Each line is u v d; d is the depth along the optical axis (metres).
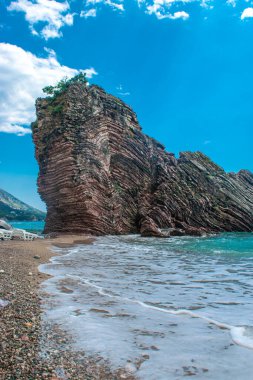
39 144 45.38
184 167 53.00
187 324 6.68
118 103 51.19
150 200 48.47
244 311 7.60
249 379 4.32
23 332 5.95
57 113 44.84
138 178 48.31
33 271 13.19
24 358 4.87
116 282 11.37
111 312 7.55
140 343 5.64
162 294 9.46
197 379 4.36
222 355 5.10
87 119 43.47
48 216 44.44
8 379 4.22
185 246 27.14
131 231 45.28
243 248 24.91
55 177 41.53
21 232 31.67
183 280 11.80
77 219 40.41
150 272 13.68
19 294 8.91
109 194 42.81
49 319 6.91
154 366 4.75
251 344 5.50
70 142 40.78
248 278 12.11
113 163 46.38
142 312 7.57
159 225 44.28
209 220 48.28
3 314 6.95
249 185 60.69
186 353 5.21
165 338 5.88
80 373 4.52
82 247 25.98
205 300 8.73
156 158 52.50
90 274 13.08
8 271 12.28
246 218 49.81
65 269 14.34
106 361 4.91
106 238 36.06
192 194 48.94
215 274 13.12
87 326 6.50
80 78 50.44
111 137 46.81
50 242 29.08
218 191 51.94
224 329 6.33
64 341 5.67
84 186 39.66
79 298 8.89
